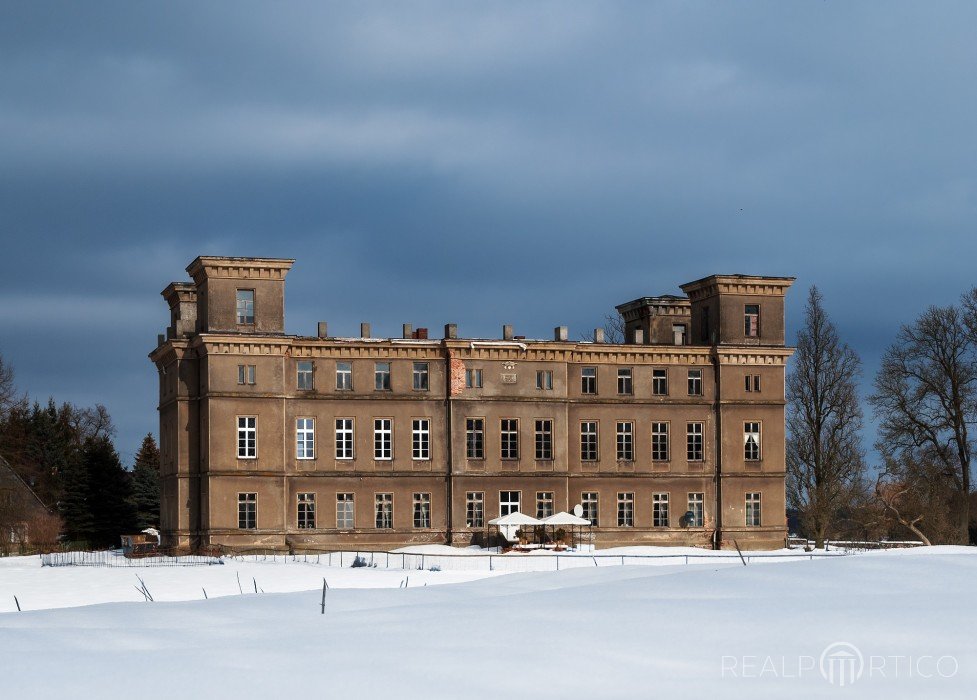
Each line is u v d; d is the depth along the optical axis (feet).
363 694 80.89
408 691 81.61
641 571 147.33
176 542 309.42
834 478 361.30
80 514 412.77
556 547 303.48
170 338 334.03
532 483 324.80
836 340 368.89
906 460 353.51
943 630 97.66
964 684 82.79
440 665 88.33
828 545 352.69
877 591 119.75
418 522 318.45
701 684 83.20
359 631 101.96
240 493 303.68
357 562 263.70
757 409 341.21
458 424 321.73
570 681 84.12
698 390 339.57
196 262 308.81
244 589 206.80
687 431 337.72
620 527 331.77
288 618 113.19
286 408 310.86
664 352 336.49
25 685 83.10
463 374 322.96
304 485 311.06
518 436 325.21
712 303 344.08
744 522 337.52
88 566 266.57
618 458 333.42
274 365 308.19
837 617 102.58
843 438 366.22
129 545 341.41
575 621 103.96
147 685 83.05
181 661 89.81
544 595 121.90
